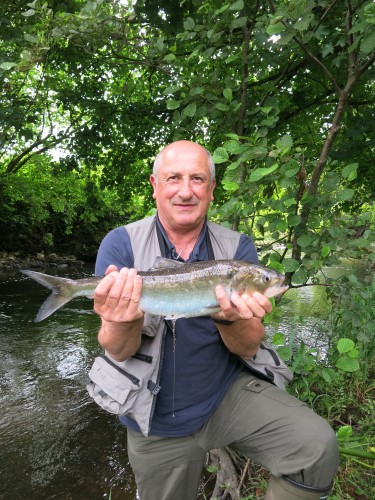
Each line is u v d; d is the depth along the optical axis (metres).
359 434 1.28
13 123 2.56
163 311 0.86
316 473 0.80
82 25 1.47
